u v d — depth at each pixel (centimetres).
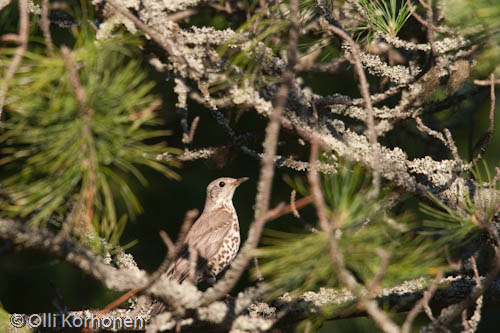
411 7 911
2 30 762
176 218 1156
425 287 791
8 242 553
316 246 525
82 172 520
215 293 598
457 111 1193
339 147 770
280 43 857
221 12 1149
